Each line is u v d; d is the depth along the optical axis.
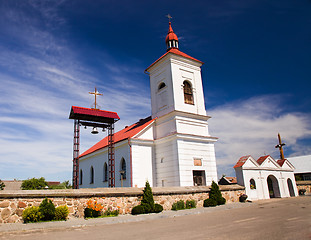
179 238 9.38
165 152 28.05
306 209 17.92
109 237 10.09
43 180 49.62
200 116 29.92
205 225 12.40
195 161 27.66
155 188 20.11
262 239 8.64
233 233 9.93
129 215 17.34
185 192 21.50
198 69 32.25
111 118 29.14
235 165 29.08
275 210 18.11
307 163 56.94
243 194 26.98
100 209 16.33
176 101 28.78
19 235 10.90
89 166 39.47
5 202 13.96
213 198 22.92
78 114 27.31
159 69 31.69
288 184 35.06
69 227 12.95
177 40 33.53
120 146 30.09
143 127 29.69
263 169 30.55
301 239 8.45
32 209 14.16
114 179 29.09
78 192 16.41
